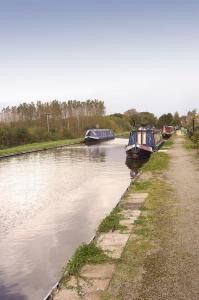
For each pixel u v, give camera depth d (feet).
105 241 30.19
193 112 363.56
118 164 108.99
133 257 26.66
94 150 165.78
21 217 49.62
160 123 417.49
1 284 28.96
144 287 22.08
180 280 22.75
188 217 36.50
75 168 100.37
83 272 24.48
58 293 21.89
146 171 72.38
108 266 25.25
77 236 40.37
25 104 302.45
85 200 59.06
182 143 165.48
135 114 431.84
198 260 25.64
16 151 148.97
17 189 70.85
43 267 32.04
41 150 163.53
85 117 332.39
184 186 53.62
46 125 265.95
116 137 305.94
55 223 45.98
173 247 28.30
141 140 130.72
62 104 321.73
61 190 68.44
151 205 42.16
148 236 31.14
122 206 42.37
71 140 230.48
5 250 36.63
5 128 192.95
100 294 21.57
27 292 27.58
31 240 39.52
